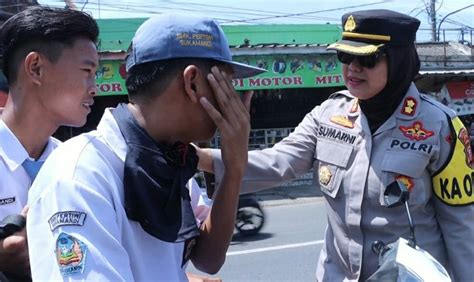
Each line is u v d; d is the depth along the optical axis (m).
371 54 1.89
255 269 6.37
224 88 1.29
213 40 1.29
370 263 2.00
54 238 1.14
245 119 1.35
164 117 1.28
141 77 1.27
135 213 1.22
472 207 1.96
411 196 1.94
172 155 1.28
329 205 2.13
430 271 1.58
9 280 1.42
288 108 15.16
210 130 1.35
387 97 1.98
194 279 1.92
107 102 13.05
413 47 2.00
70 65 1.59
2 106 1.90
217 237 1.54
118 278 1.13
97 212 1.16
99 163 1.22
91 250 1.12
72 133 12.81
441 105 2.06
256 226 8.03
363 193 1.99
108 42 14.77
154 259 1.28
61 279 1.11
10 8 11.72
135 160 1.23
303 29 17.06
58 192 1.17
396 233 1.96
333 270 2.17
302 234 8.18
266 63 12.89
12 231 1.41
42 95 1.62
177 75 1.25
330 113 2.17
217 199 1.51
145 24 1.30
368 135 2.01
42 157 1.77
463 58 16.78
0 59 1.72
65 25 1.57
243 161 1.40
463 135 2.01
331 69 13.24
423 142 1.95
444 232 2.00
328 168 2.10
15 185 1.66
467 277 1.95
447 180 1.95
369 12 1.97
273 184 2.19
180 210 1.31
